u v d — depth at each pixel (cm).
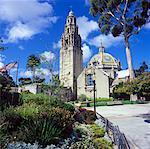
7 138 847
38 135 930
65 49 9744
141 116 3114
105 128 1777
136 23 3950
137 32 4075
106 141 1276
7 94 1916
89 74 8412
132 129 2100
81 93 8431
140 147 1440
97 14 4091
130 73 4353
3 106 1425
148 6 3744
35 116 1102
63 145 956
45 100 2286
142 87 2189
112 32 4172
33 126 967
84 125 1823
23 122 1070
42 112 1140
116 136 1235
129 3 3875
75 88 8712
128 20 4025
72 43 9619
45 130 949
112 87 8050
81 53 9969
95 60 10306
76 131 1316
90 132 1505
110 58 10250
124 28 4050
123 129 2109
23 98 2206
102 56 10256
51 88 3641
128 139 1662
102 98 7744
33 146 829
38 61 3869
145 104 5212
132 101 5553
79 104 5078
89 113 2338
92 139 1278
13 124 1058
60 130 1027
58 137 981
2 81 2600
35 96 2372
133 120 2727
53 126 1014
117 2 3834
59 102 2359
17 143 819
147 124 2378
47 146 884
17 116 1091
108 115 3322
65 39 9862
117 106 4878
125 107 4581
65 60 9619
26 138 912
